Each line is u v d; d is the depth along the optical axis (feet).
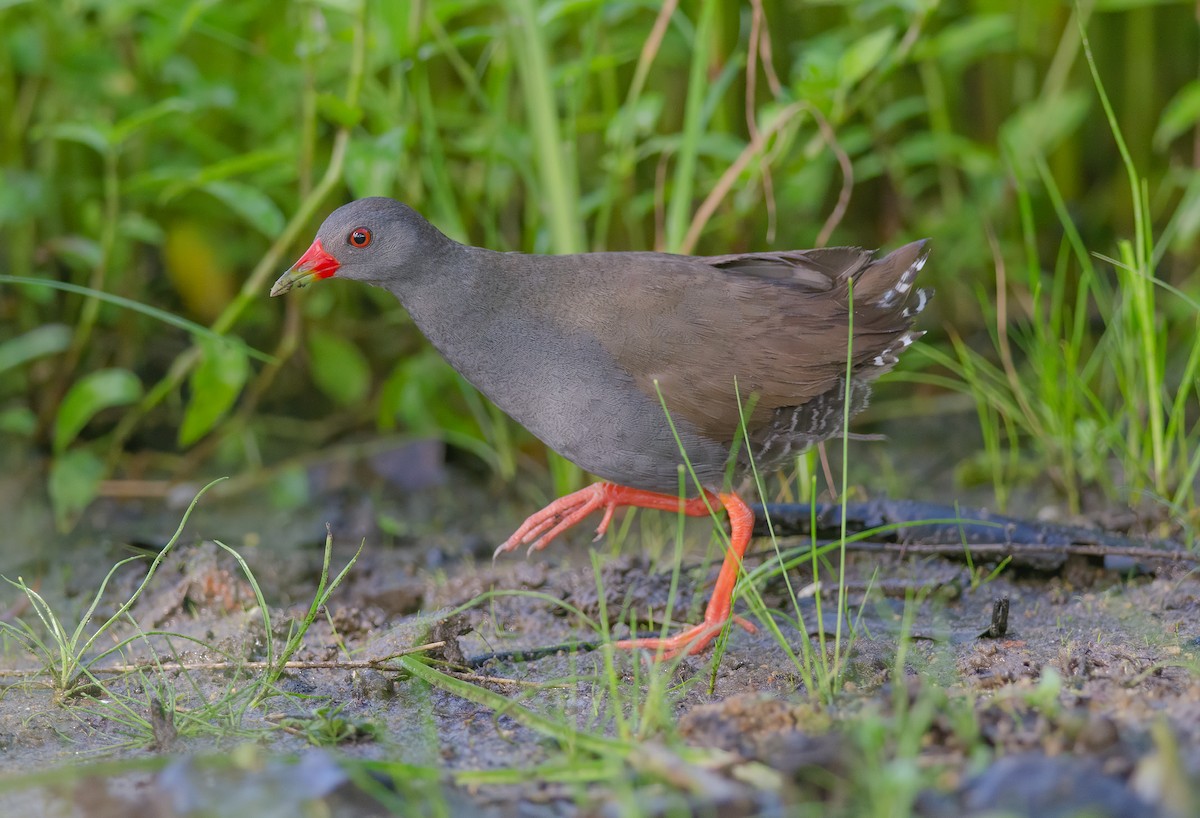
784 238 43.21
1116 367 35.76
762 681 23.93
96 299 38.11
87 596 31.04
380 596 30.04
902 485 37.52
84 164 42.27
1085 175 47.42
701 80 33.78
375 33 35.24
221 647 26.58
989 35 36.58
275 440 41.88
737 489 33.78
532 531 29.43
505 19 37.45
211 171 34.19
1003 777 16.94
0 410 41.22
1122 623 26.73
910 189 44.34
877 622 27.61
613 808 17.54
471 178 41.16
